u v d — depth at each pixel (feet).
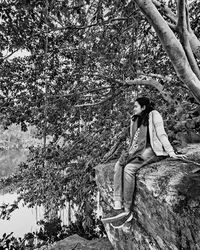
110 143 20.20
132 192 9.32
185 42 10.03
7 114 20.35
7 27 14.16
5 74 19.42
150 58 23.06
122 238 12.10
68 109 20.83
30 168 20.59
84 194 19.70
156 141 9.36
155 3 13.09
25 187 20.12
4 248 17.48
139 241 10.19
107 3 15.14
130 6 14.65
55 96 19.79
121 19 15.64
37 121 21.26
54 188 19.49
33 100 20.27
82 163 20.39
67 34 17.42
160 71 22.34
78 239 20.04
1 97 19.93
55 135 22.88
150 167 9.21
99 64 21.58
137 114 10.24
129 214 9.66
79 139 22.00
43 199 19.94
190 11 20.21
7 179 21.13
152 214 8.52
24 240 19.08
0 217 19.48
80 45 18.99
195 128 12.39
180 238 7.26
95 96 23.15
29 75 20.39
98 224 24.02
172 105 13.75
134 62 19.07
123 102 21.24
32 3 11.75
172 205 7.21
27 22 14.05
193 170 7.93
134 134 10.02
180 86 15.31
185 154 9.53
